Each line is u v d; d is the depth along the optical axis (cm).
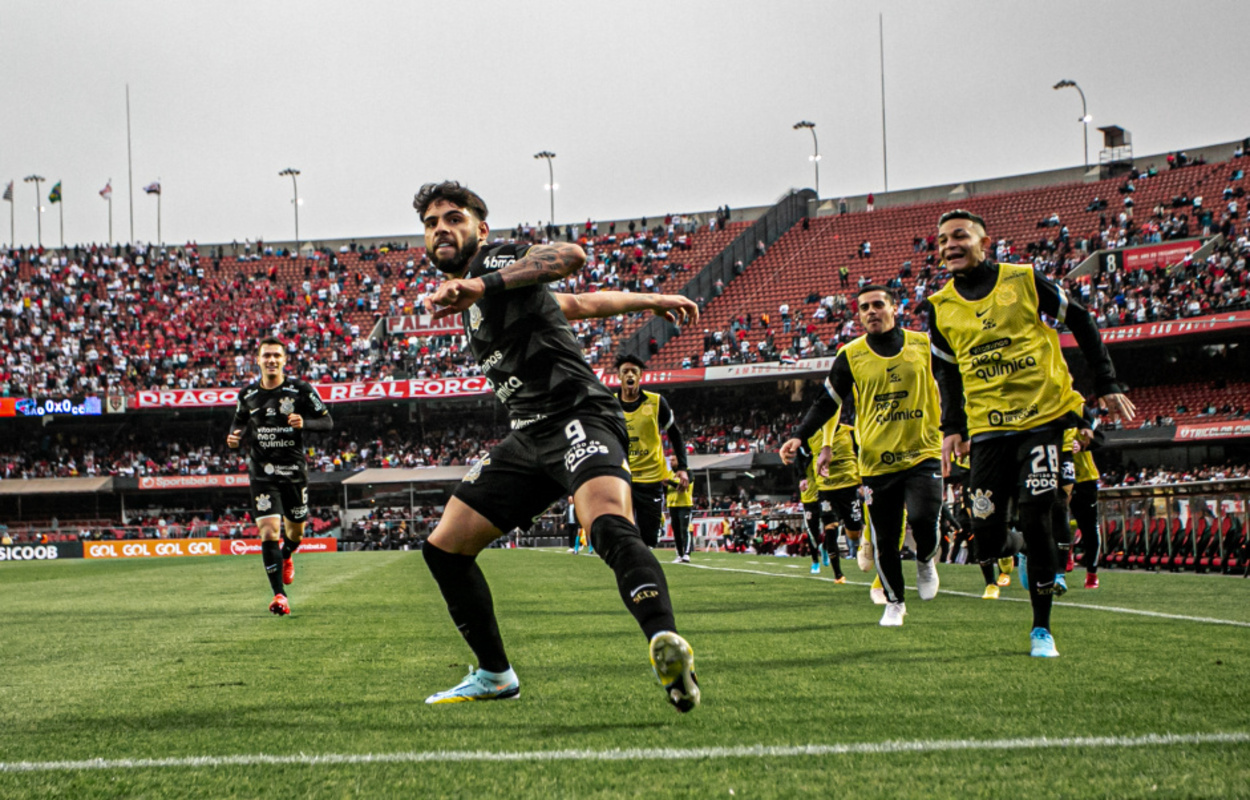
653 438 1131
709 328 5006
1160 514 1562
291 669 543
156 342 5303
